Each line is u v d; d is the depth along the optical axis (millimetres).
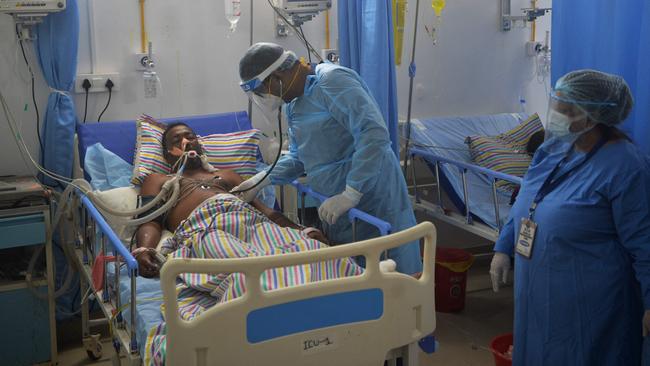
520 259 2100
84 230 2650
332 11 3576
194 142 2904
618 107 1879
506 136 3814
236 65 3445
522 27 4117
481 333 3150
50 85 3008
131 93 3254
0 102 3014
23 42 3004
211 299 1966
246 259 1531
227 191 2758
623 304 1953
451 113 4055
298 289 1601
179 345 1509
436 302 3396
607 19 2227
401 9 3229
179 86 3352
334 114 2326
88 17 3109
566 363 2027
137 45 3225
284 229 2312
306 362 1650
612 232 1928
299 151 2514
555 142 2057
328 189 2508
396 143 2865
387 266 1827
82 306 2846
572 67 2395
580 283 1963
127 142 3061
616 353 1986
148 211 2617
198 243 2148
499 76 4137
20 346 2771
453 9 3936
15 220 2660
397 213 2492
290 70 2312
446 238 4117
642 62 2021
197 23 3330
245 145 3119
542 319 2049
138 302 2012
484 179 3543
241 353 1569
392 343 1759
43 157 3074
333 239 2625
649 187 1843
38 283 2758
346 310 1677
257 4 3422
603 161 1902
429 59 3934
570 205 1940
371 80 2744
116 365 2195
